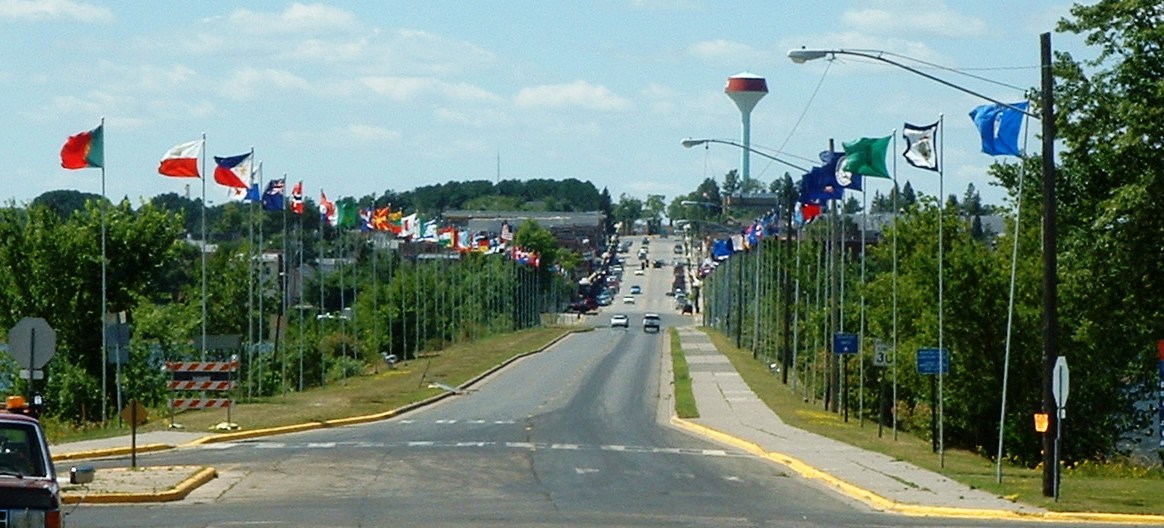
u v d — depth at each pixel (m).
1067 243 48.75
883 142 49.50
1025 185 51.09
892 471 38.78
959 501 31.17
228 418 54.88
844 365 65.00
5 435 16.67
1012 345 54.69
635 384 89.69
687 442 50.69
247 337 106.56
